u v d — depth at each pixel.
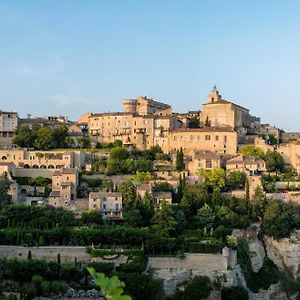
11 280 191.88
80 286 194.75
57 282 189.62
